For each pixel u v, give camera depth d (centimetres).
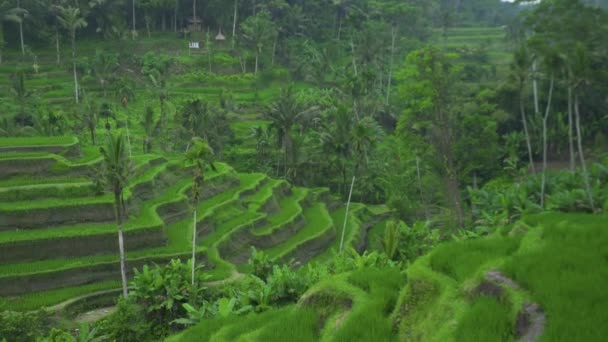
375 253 2130
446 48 11150
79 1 9506
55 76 8400
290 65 9750
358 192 6594
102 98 8038
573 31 3797
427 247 3191
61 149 4200
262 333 1110
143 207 4009
